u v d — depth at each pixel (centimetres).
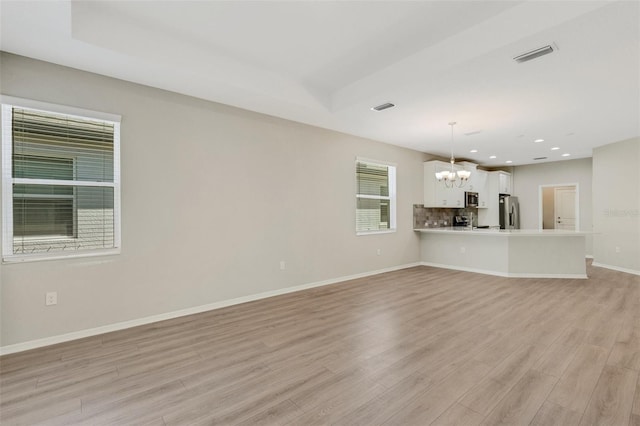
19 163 273
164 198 342
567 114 427
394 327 314
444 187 689
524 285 485
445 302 399
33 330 271
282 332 304
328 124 476
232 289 394
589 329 304
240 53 315
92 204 306
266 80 352
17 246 272
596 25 222
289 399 195
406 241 655
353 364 238
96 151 309
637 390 200
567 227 840
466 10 247
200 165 368
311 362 242
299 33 279
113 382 216
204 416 180
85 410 186
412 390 203
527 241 548
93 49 256
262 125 423
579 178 771
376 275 574
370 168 594
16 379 220
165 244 342
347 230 536
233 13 251
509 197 823
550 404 187
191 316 351
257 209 418
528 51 259
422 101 377
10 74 264
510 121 459
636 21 217
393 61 331
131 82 320
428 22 262
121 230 315
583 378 215
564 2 219
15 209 272
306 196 475
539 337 285
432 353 255
